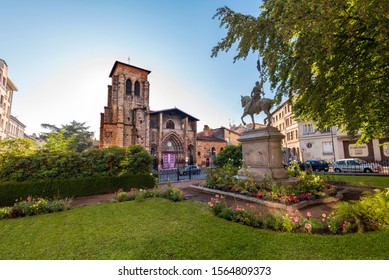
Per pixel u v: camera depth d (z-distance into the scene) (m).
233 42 6.65
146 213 5.99
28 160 9.74
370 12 3.96
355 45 5.71
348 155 27.72
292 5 4.28
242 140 9.84
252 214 4.73
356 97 6.37
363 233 3.75
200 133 56.03
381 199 4.29
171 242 3.71
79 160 11.02
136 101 34.22
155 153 34.78
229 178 9.41
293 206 5.83
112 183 11.59
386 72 6.46
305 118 10.51
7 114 31.83
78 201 9.25
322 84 6.67
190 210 6.09
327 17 3.97
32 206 6.45
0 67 28.45
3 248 3.76
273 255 3.10
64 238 4.19
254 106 9.80
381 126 8.62
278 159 8.59
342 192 8.11
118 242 3.83
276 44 6.34
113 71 36.09
